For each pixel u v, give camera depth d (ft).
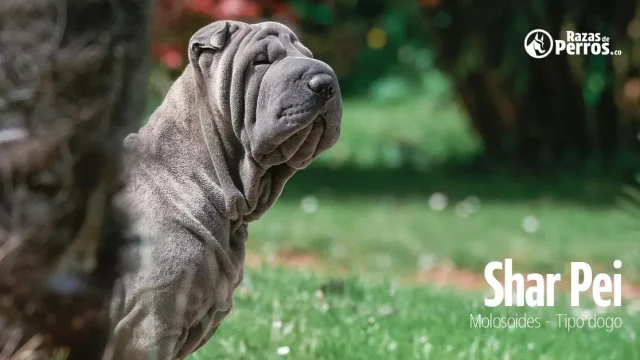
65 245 14.61
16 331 14.61
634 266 56.54
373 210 74.08
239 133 20.85
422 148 109.09
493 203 77.51
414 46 144.87
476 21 87.92
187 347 21.01
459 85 93.86
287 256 58.44
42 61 14.15
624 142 90.99
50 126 14.26
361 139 117.29
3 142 14.19
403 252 60.54
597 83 88.69
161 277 19.80
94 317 15.07
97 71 14.42
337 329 31.01
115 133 14.88
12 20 14.14
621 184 84.17
